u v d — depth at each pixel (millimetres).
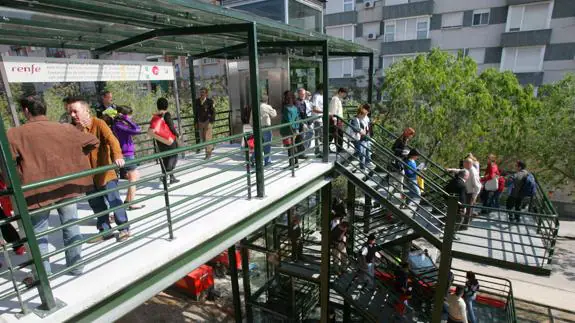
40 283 2650
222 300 10883
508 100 15031
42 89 13547
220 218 4320
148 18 4812
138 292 3424
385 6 23312
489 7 20531
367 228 9656
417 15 22453
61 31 5477
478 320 9055
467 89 15031
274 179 5902
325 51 6324
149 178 3480
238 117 9602
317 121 8016
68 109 3734
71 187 3127
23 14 4566
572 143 14078
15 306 2781
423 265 9836
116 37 5867
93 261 3383
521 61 20406
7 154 2402
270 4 8461
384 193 7062
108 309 3162
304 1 9102
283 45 6559
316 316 9781
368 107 8086
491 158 9305
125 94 16344
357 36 25031
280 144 8875
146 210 4797
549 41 19344
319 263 9234
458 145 15305
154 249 3586
